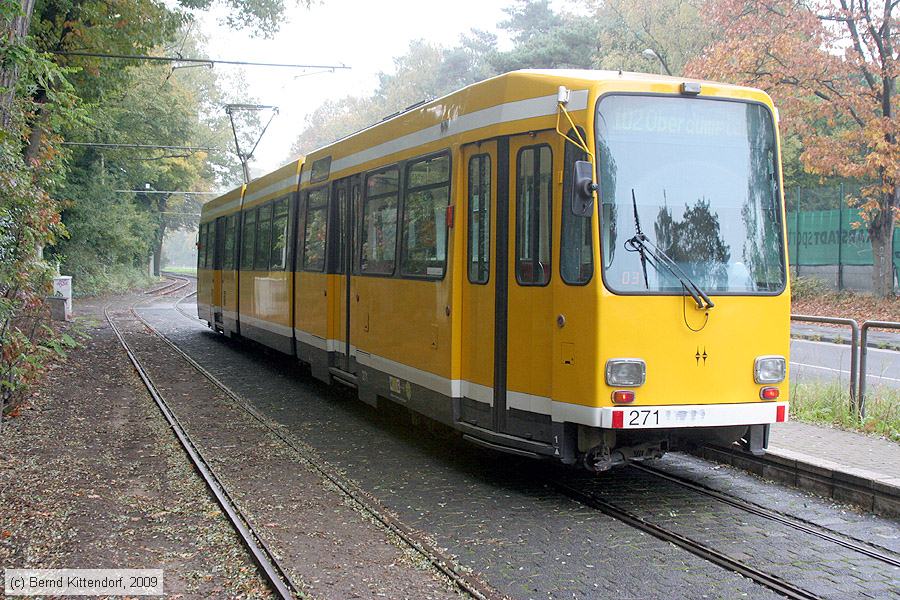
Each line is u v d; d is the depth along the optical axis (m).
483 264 7.91
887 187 24.80
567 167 6.98
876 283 26.05
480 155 7.98
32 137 12.07
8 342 10.11
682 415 6.81
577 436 7.05
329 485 7.76
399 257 9.59
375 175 10.45
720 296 6.98
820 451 8.03
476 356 7.99
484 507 7.14
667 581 5.47
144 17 19.94
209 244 22.55
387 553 5.96
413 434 10.23
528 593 5.28
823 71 25.42
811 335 20.73
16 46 9.16
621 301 6.73
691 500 7.28
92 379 14.24
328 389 13.73
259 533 6.30
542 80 7.35
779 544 6.15
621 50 39.09
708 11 27.75
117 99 32.34
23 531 6.34
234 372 15.70
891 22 24.69
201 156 56.06
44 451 8.91
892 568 5.68
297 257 13.66
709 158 7.17
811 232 30.58
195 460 8.52
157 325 26.55
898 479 6.86
